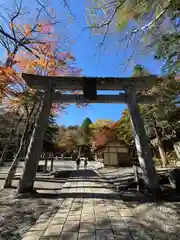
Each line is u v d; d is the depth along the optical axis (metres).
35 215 3.46
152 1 2.37
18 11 4.71
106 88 6.49
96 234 2.45
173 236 2.45
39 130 5.62
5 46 5.79
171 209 3.71
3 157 9.81
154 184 5.05
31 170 5.29
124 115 16.41
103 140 19.27
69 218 3.11
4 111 8.96
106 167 16.81
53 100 6.09
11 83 6.17
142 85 6.32
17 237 2.53
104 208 3.72
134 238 2.33
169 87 6.37
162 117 10.49
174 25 2.56
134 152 19.02
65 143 33.19
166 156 13.27
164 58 2.86
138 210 3.66
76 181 7.80
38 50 6.35
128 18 2.58
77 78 6.22
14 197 4.78
